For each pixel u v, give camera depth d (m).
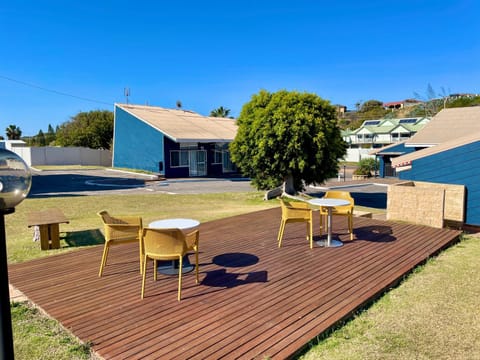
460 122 17.31
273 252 5.11
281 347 2.60
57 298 3.54
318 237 5.98
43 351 2.63
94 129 35.62
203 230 6.62
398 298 3.67
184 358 2.45
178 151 24.00
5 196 1.71
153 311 3.21
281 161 12.23
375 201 14.34
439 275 4.35
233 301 3.43
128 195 14.09
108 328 2.90
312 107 12.14
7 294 1.77
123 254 5.09
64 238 6.68
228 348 2.58
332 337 2.87
